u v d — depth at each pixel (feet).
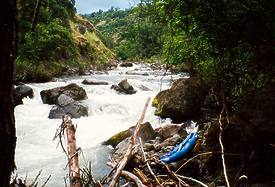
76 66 106.52
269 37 23.66
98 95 59.00
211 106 37.27
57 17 118.93
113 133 40.52
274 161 22.30
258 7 23.03
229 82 28.94
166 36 33.88
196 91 39.83
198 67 33.96
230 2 23.93
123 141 31.78
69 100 50.37
